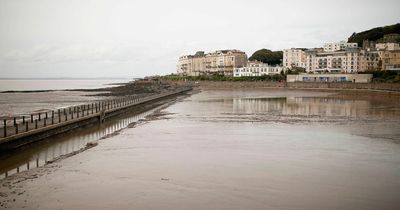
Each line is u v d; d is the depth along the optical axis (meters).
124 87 168.38
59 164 21.77
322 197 15.98
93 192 16.66
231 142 28.88
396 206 14.99
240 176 19.09
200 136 31.86
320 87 120.44
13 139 26.02
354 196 16.14
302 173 19.72
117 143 28.56
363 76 124.81
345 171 20.16
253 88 141.25
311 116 47.09
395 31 192.00
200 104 68.44
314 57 165.75
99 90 143.12
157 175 19.36
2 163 22.95
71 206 14.95
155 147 26.91
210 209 14.62
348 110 54.00
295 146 27.17
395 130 34.88
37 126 31.11
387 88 90.31
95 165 21.45
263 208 14.70
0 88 168.25
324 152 25.05
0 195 16.20
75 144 29.58
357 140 29.62
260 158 23.19
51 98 97.12
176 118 45.97
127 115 52.78
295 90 121.69
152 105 69.12
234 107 61.28
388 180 18.48
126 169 20.58
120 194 16.38
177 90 110.62
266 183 17.92
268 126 38.09
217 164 21.64
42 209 14.61
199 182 18.09
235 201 15.49
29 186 17.48
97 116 42.62
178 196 16.11
